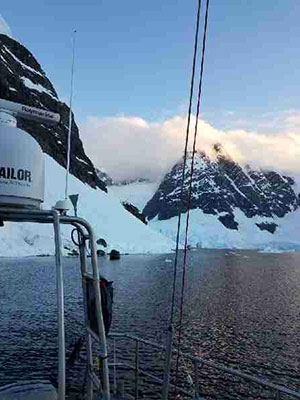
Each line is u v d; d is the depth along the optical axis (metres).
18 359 31.55
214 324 48.59
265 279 103.50
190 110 5.80
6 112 5.12
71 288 70.31
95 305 5.68
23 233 152.38
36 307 53.19
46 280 78.94
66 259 127.38
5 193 4.88
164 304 60.38
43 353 33.19
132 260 153.25
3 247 141.75
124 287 78.88
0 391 5.83
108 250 178.88
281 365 33.53
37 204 5.23
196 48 5.59
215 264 154.25
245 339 41.91
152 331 42.62
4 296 61.06
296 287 86.75
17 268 101.81
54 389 5.87
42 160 5.33
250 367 32.84
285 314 56.00
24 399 5.63
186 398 24.88
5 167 4.88
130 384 26.12
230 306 61.53
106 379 5.48
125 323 46.69
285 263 172.50
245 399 26.28
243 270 130.88
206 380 29.03
